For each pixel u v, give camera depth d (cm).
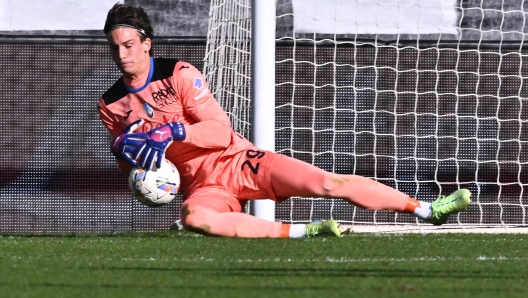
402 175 2236
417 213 1480
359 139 2238
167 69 1459
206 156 1464
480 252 1260
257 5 1725
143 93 1449
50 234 1723
